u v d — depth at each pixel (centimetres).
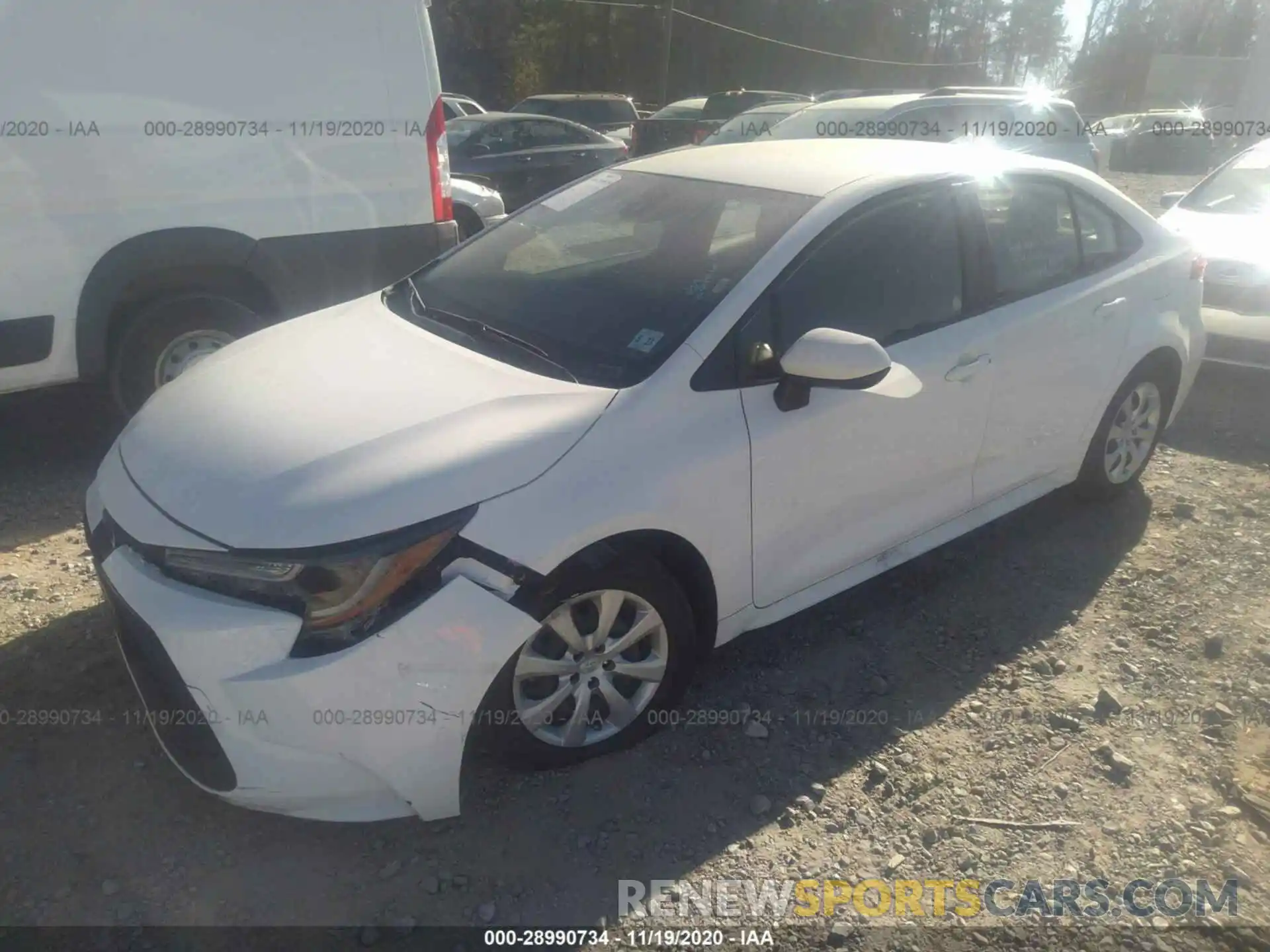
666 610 302
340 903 263
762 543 322
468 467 270
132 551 276
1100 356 425
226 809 291
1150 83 3206
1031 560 435
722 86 4816
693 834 287
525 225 407
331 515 258
